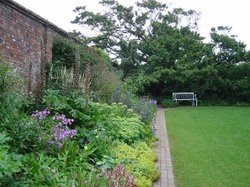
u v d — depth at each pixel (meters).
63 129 4.67
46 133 4.37
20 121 4.13
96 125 5.70
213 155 6.60
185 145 7.57
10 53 8.18
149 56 22.97
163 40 22.77
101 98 10.07
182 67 20.97
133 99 11.41
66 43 11.06
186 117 13.38
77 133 5.17
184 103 21.98
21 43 8.73
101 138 5.28
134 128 6.91
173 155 6.54
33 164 3.30
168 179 4.97
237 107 19.05
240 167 5.73
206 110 16.80
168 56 21.81
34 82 6.95
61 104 5.62
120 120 7.13
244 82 21.03
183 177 5.09
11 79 4.50
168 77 21.31
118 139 6.00
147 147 6.29
